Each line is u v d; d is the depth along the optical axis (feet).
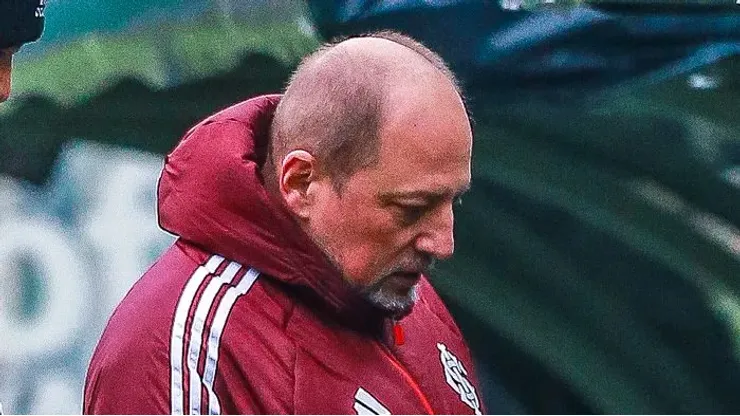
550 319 37.01
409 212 14.87
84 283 32.83
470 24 26.02
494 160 35.70
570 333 37.06
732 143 35.19
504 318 36.78
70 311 32.91
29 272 32.68
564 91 26.73
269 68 29.89
